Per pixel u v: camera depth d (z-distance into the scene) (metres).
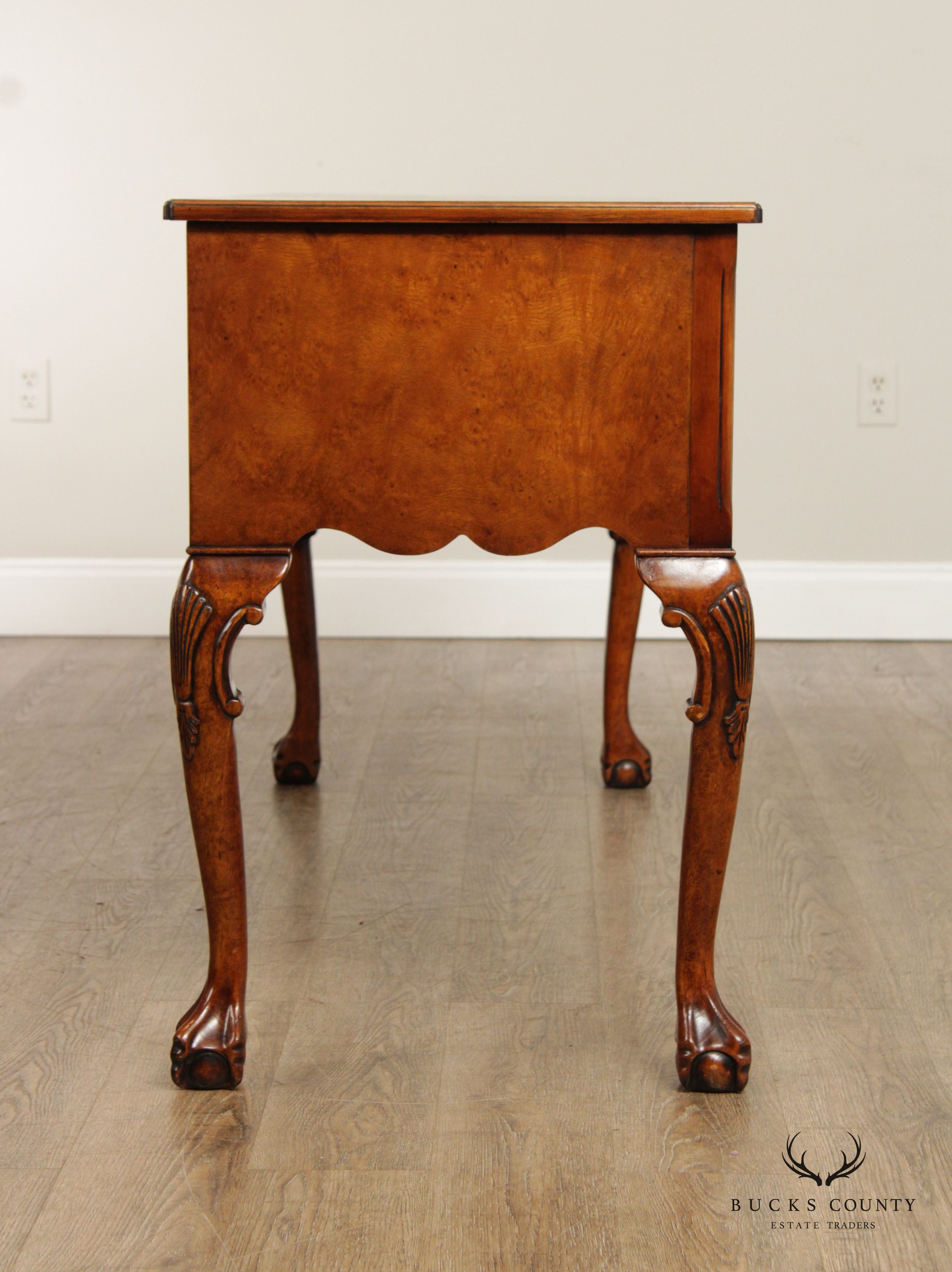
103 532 2.57
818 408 2.49
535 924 1.43
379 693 2.24
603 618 2.57
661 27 2.37
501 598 2.57
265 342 1.05
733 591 1.07
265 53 2.39
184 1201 0.99
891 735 2.03
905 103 2.38
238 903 1.13
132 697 2.22
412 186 2.44
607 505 1.07
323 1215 0.97
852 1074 1.15
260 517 1.08
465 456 1.07
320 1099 1.11
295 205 1.01
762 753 1.95
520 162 2.43
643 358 1.05
